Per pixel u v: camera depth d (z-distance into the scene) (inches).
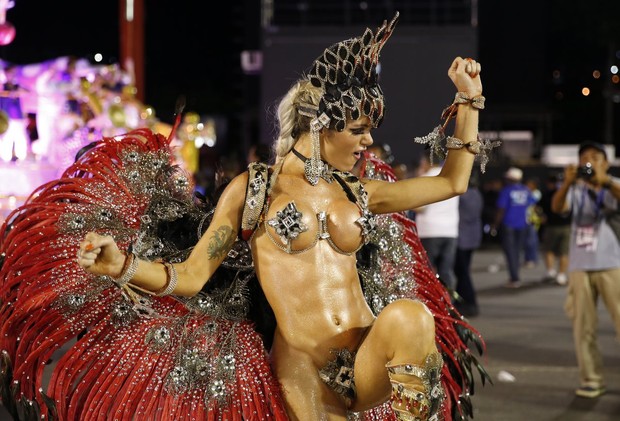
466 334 176.7
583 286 296.7
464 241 458.0
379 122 136.9
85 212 152.9
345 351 132.7
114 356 143.6
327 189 135.7
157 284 128.4
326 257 134.3
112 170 158.1
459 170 141.2
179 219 156.6
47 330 148.8
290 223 132.1
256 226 136.9
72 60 454.9
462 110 141.1
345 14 1012.5
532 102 1338.6
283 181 136.3
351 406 137.2
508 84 1342.3
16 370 147.4
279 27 1003.3
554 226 629.3
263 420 138.8
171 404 139.9
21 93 435.8
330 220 134.0
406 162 987.9
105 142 160.9
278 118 143.3
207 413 140.0
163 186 158.9
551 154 1236.5
